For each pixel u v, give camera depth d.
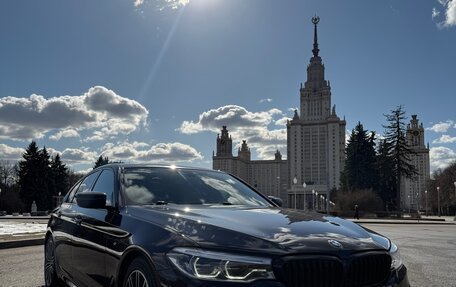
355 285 3.22
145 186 4.83
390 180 76.44
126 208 4.39
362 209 71.06
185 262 3.20
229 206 4.48
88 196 4.49
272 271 3.03
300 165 145.50
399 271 3.59
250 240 3.23
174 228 3.58
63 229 5.74
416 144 129.50
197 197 4.80
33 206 73.94
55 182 96.56
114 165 5.42
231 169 169.00
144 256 3.56
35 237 14.14
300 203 132.25
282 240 3.24
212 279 3.04
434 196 104.56
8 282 7.00
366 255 3.33
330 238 3.39
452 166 98.50
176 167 5.52
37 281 7.09
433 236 19.45
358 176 80.06
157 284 3.30
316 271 3.10
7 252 11.39
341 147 142.00
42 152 90.12
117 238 4.07
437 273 8.54
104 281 4.26
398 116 72.19
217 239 3.29
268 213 4.05
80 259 4.98
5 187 94.19
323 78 168.12
